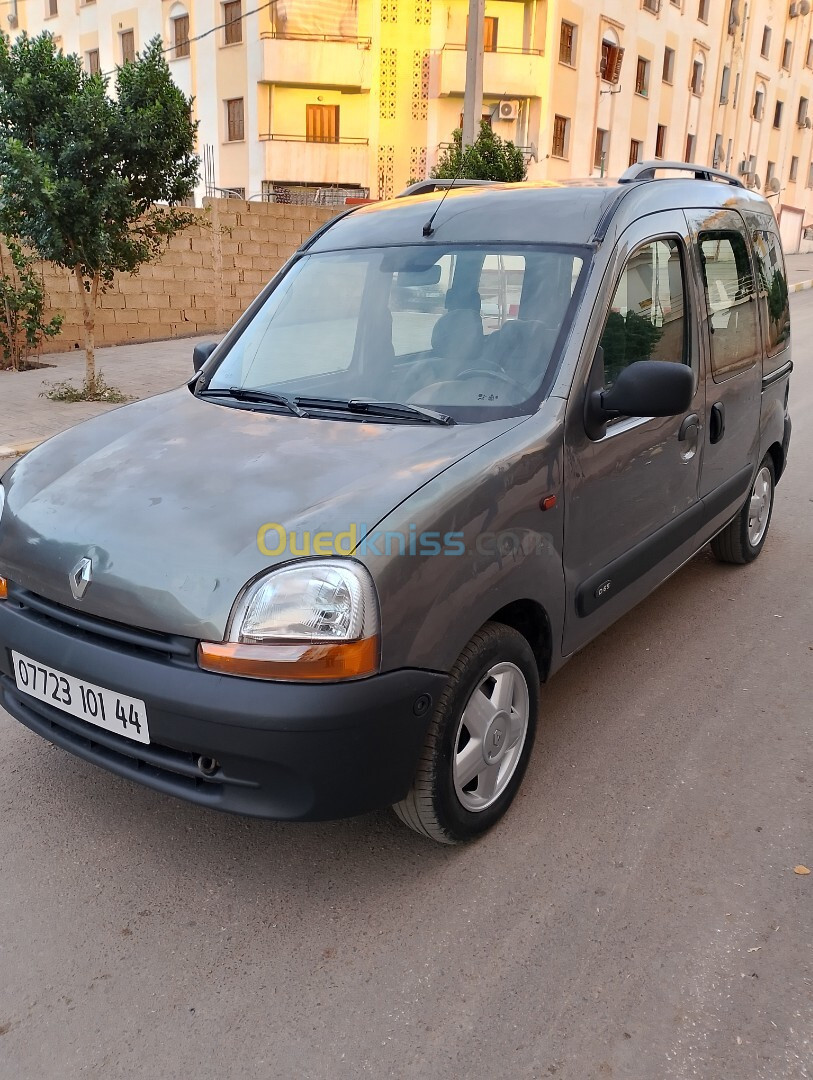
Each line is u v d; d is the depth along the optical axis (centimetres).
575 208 316
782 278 500
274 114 2811
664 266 335
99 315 1369
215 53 2866
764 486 505
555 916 244
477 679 250
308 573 212
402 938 236
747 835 278
